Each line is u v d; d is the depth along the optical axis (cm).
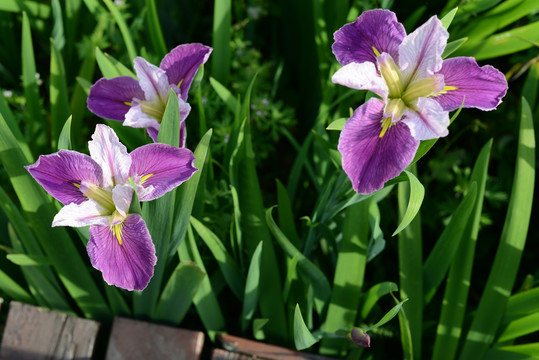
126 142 80
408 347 75
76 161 63
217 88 81
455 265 77
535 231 94
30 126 86
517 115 94
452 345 77
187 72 69
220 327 78
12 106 99
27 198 71
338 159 68
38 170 62
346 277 75
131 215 63
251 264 70
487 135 98
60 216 62
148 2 83
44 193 70
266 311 78
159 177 64
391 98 63
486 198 93
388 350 86
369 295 76
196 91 86
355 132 61
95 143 62
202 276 71
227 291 87
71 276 75
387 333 82
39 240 74
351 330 70
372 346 84
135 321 76
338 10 86
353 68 60
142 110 69
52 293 77
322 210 74
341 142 60
